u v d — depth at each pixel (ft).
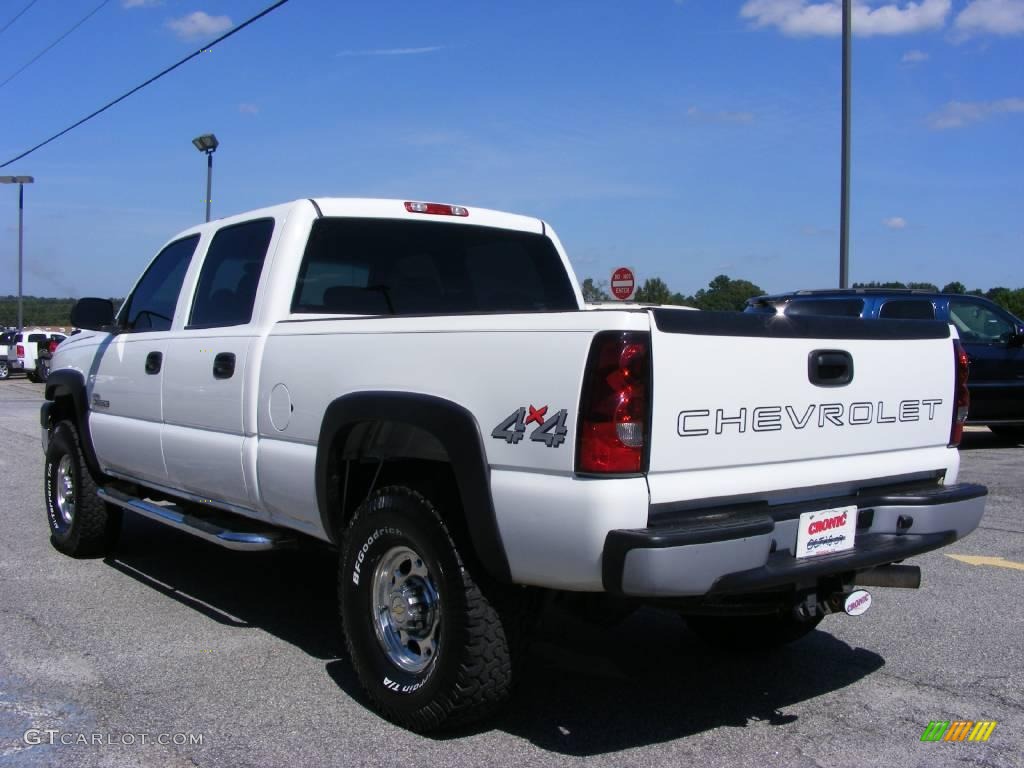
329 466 13.33
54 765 11.28
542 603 11.87
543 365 10.65
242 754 11.60
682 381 10.60
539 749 11.81
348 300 16.22
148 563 21.15
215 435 16.10
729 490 11.03
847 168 48.62
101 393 20.07
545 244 19.57
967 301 40.06
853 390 12.48
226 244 17.44
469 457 11.20
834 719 12.88
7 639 15.88
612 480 10.20
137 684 13.91
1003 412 40.09
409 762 11.40
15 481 32.22
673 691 13.87
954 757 11.73
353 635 13.05
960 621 17.19
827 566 11.39
